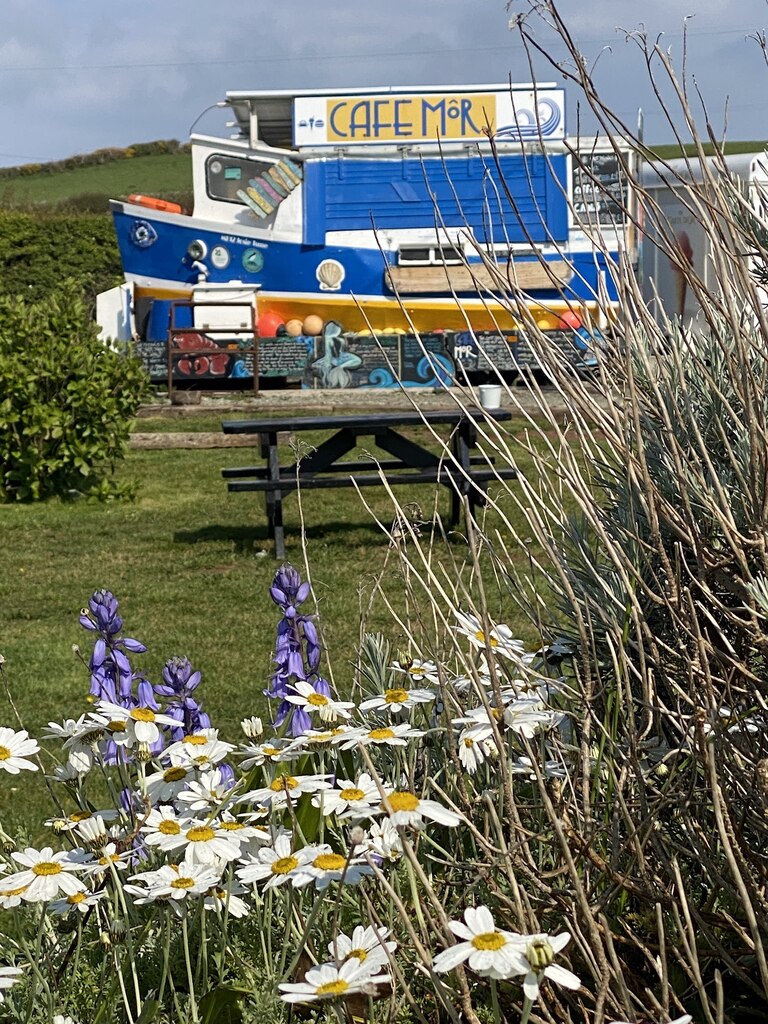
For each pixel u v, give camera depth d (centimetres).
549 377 241
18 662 695
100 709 254
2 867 249
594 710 260
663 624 262
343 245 2109
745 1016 235
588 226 248
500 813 241
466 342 1973
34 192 5534
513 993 233
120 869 244
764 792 212
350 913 260
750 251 255
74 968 239
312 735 246
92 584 893
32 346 1242
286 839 222
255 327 1984
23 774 502
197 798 244
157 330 2134
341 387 2030
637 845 211
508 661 286
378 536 1021
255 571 923
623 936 241
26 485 1235
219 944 256
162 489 1298
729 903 241
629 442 246
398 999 225
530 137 1988
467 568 766
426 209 2081
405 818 200
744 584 216
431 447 1485
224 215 2136
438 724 285
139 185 5550
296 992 183
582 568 274
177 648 708
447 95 2039
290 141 2316
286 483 966
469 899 239
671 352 264
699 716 203
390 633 671
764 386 242
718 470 259
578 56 224
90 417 1247
